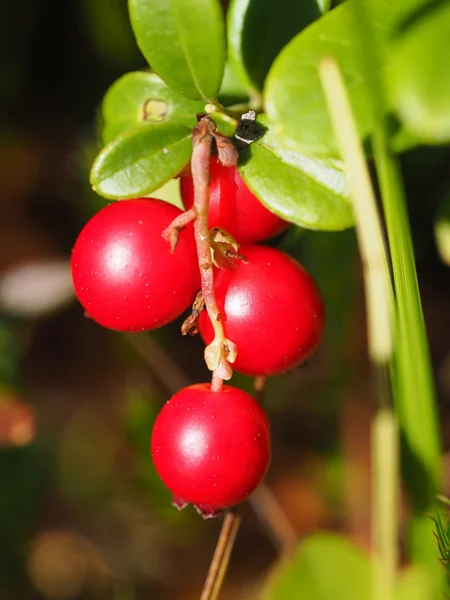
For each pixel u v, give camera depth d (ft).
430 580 0.29
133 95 0.28
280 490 0.47
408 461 0.28
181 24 0.24
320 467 0.47
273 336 0.25
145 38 0.24
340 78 0.22
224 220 0.25
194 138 0.24
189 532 0.47
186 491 0.25
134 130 0.25
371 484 0.44
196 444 0.24
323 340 0.43
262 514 0.45
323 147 0.22
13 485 0.46
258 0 0.27
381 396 0.26
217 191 0.25
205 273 0.24
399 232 0.25
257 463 0.25
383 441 0.26
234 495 0.25
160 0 0.24
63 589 0.46
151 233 0.25
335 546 0.36
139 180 0.25
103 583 0.46
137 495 0.47
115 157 0.25
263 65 0.27
